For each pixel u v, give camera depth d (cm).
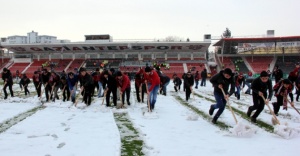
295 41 5469
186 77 1727
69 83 1568
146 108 1405
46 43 6066
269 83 1003
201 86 3162
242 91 2364
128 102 1515
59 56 6612
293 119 1099
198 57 6334
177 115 1207
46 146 738
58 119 1106
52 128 945
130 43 5934
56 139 809
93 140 796
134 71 5541
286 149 708
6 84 1759
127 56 6456
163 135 857
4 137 829
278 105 1173
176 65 5988
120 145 752
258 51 5706
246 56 5888
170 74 5594
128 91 1505
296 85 1716
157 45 6025
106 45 6041
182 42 5903
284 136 815
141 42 5934
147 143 768
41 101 1622
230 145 746
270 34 5700
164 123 1034
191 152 691
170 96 2017
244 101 1748
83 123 1032
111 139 809
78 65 6162
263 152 685
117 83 1425
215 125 998
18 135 853
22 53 6588
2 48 6419
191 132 895
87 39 6309
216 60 6128
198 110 1350
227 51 5934
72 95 1573
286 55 5731
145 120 1091
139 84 1636
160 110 1348
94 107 1437
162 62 6103
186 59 6309
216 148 720
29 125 988
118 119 1128
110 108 1391
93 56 6538
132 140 813
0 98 1794
